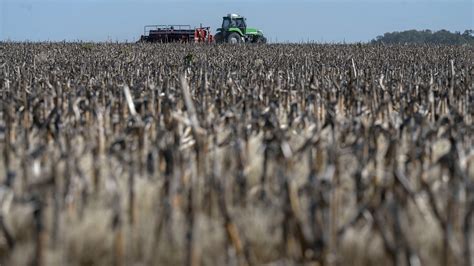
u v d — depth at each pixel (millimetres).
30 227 20641
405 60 98750
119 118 34281
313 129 30844
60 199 19812
